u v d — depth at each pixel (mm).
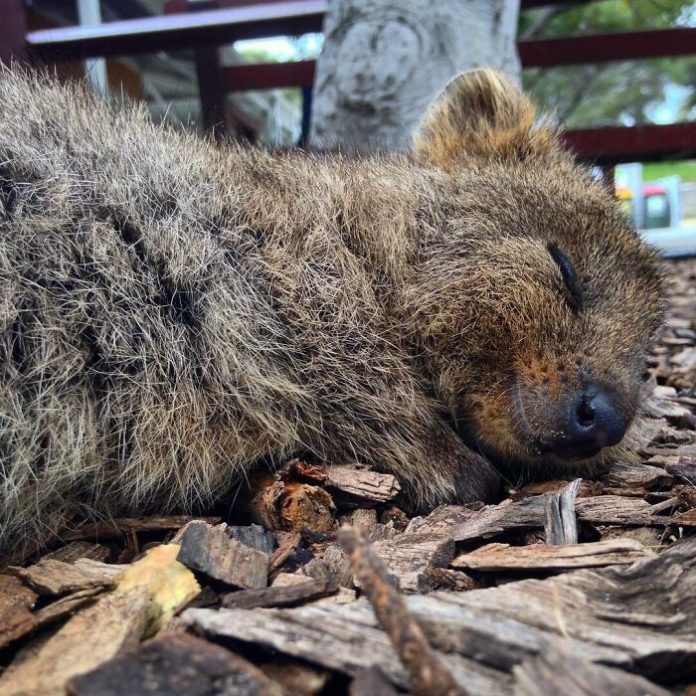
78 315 156
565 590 114
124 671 91
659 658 100
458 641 99
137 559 139
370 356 182
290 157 211
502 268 187
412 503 182
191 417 165
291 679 96
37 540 154
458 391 190
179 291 168
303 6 385
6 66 199
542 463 192
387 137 331
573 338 183
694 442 221
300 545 149
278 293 177
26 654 110
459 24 328
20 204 160
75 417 155
